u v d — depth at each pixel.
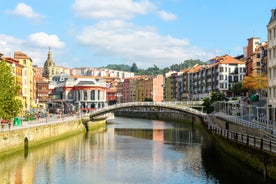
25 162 57.38
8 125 66.00
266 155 42.16
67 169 53.72
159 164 57.84
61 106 177.50
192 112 119.31
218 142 74.62
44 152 67.31
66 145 78.06
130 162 59.56
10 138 61.62
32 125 73.12
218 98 133.88
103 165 56.94
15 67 109.88
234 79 163.50
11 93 64.06
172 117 183.12
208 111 132.75
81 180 47.62
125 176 49.88
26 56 128.12
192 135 102.31
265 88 109.06
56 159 60.94
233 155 58.06
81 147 75.69
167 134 105.44
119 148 75.06
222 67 163.75
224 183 45.12
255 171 46.47
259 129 56.25
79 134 103.56
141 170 53.53
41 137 76.06
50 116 118.56
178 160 61.09
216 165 56.03
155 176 49.78
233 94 144.25
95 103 184.88
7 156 60.41
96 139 91.31
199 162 59.06
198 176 49.28
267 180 41.84
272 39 70.81
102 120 134.38
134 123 157.62
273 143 43.06
